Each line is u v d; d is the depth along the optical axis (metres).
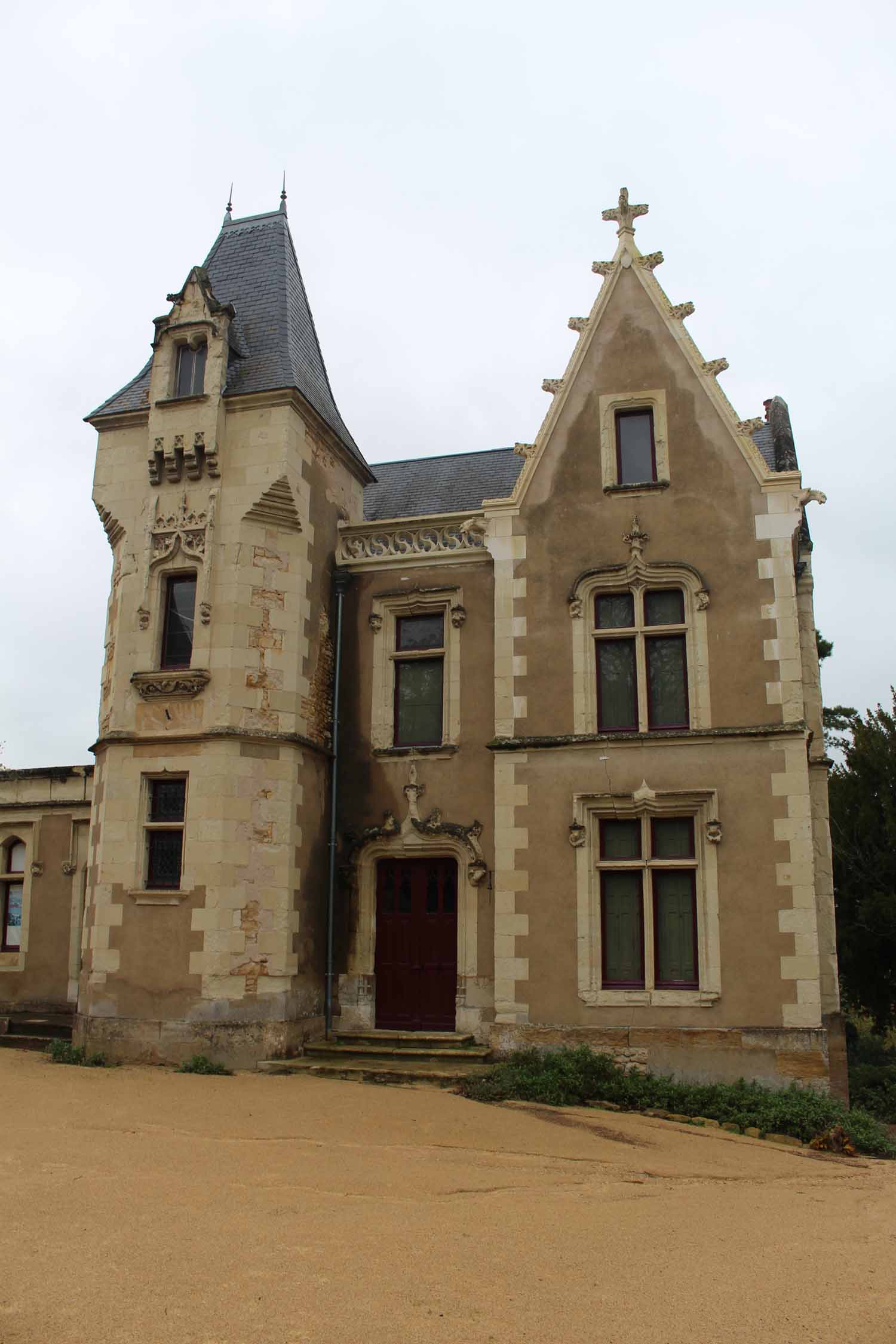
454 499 19.42
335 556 17.09
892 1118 14.98
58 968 19.45
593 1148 9.95
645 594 15.01
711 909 13.65
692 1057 13.34
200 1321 5.07
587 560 15.16
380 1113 10.95
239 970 14.15
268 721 15.05
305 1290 5.55
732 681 14.27
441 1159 9.09
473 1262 6.16
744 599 14.48
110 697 15.71
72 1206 6.97
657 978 13.92
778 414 18.78
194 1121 10.16
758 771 13.86
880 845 19.58
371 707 16.44
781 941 13.36
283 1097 11.73
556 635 15.04
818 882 15.49
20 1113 10.14
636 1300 5.65
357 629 16.83
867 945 18.92
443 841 15.51
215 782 14.52
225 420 15.97
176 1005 14.09
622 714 14.84
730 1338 5.16
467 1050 14.14
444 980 15.43
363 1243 6.41
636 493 15.18
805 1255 6.66
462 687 16.00
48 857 20.02
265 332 17.11
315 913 15.50
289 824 14.88
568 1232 6.93
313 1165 8.50
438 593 16.41
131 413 16.45
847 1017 21.47
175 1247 6.17
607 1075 12.87
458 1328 5.11
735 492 14.84
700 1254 6.56
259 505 15.52
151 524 15.84
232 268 18.95
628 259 16.08
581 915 14.04
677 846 14.23
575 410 15.75
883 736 20.47
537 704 14.87
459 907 15.30
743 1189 8.73
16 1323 4.99
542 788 14.55
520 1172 8.77
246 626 15.20
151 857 14.95
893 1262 6.56
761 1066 13.11
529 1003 13.98
